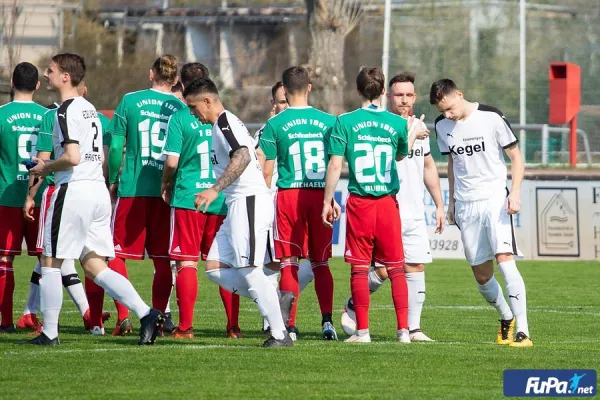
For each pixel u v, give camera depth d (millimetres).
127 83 93438
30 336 29188
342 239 61312
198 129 28891
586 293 44469
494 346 27109
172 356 24344
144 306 26391
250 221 24797
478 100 76250
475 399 19953
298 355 24656
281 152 29031
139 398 19609
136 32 105125
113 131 30438
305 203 28891
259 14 110875
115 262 30203
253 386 20828
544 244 58625
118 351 25094
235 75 108312
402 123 27562
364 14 91125
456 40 78062
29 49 95438
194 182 28953
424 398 19891
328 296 29281
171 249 28922
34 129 30828
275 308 25719
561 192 58344
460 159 27859
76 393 20031
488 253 27922
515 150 27391
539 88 75812
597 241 58031
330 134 28719
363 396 19953
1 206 30703
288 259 29031
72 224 25797
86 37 95812
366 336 27797
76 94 26406
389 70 77812
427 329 32625
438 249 60312
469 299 42125
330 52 74625
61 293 26422
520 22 75938
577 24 79250
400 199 29547
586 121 72062
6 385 20797
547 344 28109
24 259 60906
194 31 110062
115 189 31391
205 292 44750
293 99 29297
